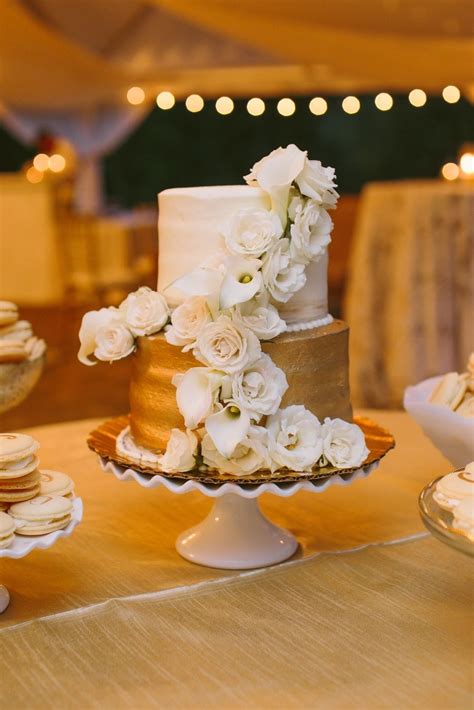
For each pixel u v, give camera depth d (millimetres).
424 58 6969
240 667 1083
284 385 1295
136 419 1454
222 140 12547
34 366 1756
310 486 1288
